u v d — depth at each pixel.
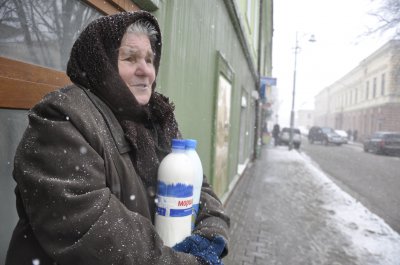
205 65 4.46
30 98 1.50
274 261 4.43
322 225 6.10
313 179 11.38
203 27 4.23
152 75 1.34
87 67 1.13
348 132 49.06
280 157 18.88
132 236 0.96
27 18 1.59
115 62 1.18
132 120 1.23
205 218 1.42
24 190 0.95
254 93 14.42
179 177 1.25
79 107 1.03
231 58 7.16
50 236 0.91
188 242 1.21
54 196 0.90
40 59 1.68
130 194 1.12
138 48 1.28
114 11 2.18
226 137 6.84
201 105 4.34
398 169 15.57
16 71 1.44
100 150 1.03
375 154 24.88
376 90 39.81
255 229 5.66
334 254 4.78
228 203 7.18
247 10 9.69
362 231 5.86
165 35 2.81
